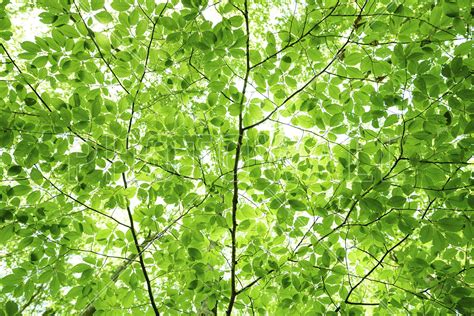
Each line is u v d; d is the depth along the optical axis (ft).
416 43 10.85
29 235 11.21
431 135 10.44
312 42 11.57
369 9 11.34
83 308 11.81
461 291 10.56
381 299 12.41
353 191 10.58
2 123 10.22
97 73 11.23
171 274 14.17
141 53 11.80
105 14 10.57
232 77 11.78
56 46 10.78
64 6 10.26
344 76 11.41
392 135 11.28
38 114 10.80
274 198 11.36
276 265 11.92
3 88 11.10
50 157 11.23
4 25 10.85
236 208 12.12
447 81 10.19
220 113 11.94
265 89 11.50
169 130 11.78
